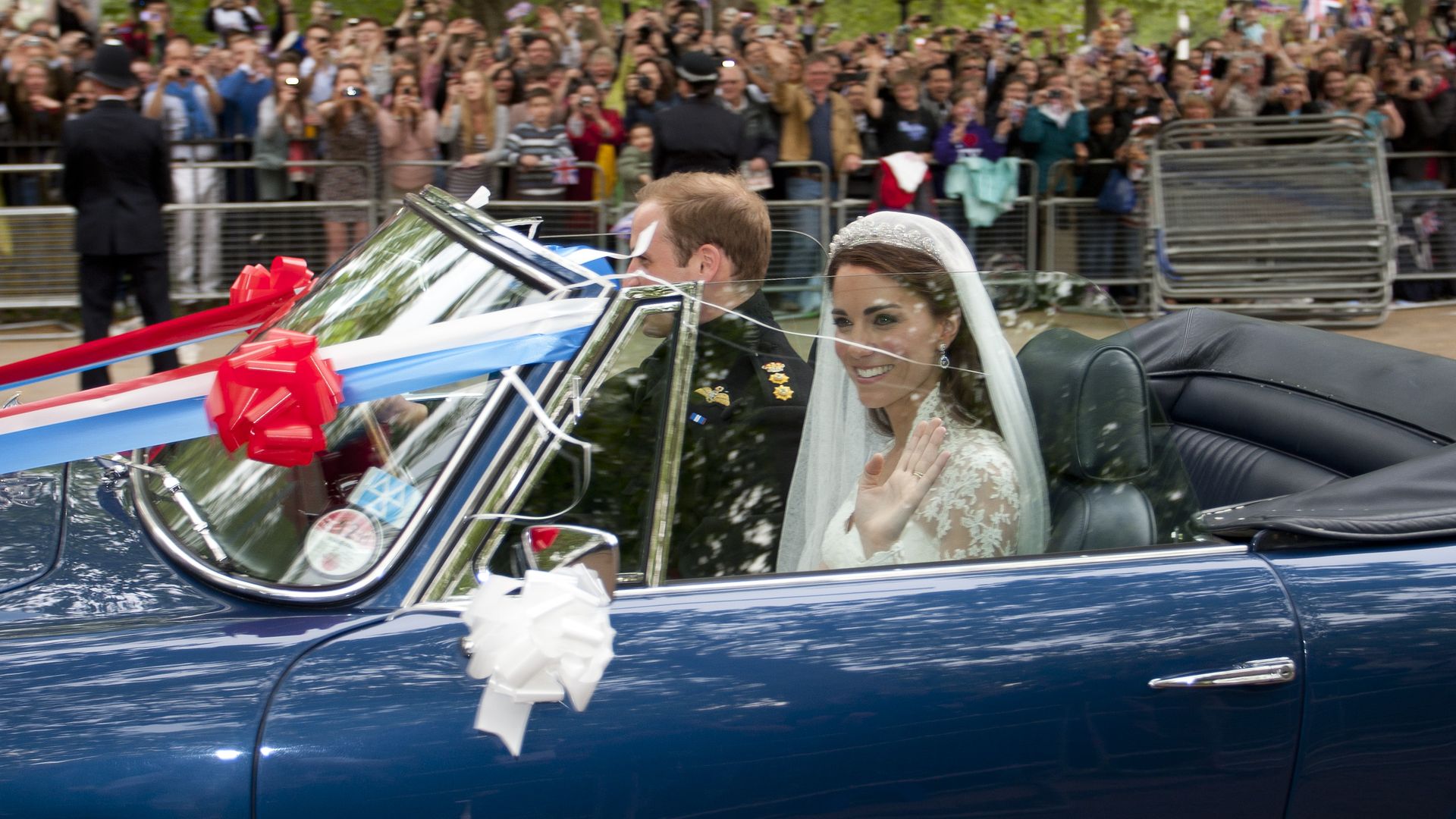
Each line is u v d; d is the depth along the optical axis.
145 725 1.65
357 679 1.72
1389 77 8.82
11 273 7.73
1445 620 2.01
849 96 7.84
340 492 1.93
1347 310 8.38
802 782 1.79
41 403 1.88
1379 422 2.91
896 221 2.17
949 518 2.10
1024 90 8.12
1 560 1.94
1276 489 3.01
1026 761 1.85
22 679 1.70
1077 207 8.26
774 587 1.92
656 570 1.92
